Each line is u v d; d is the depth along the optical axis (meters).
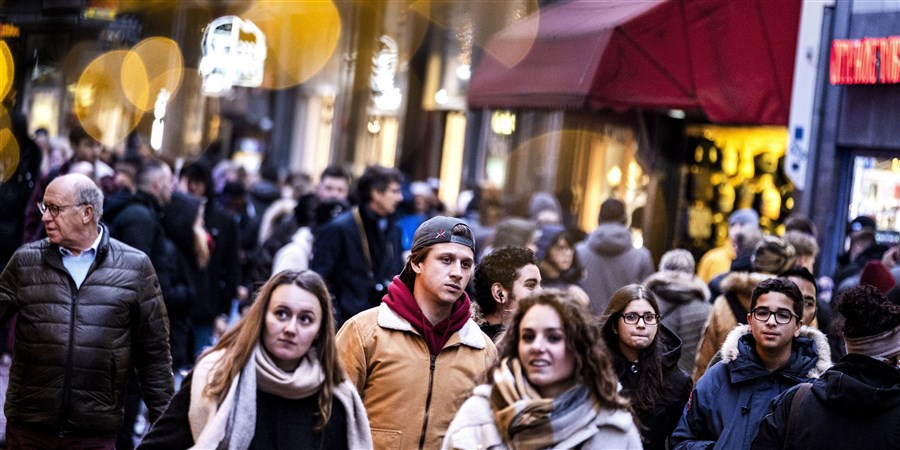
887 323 10.47
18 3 46.28
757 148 27.25
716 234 27.64
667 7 24.02
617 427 8.82
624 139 29.30
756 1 23.48
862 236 21.03
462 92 37.00
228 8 44.41
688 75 24.14
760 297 11.80
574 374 8.83
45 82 46.44
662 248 28.05
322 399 9.07
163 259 18.30
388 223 19.84
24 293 12.48
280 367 9.07
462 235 11.19
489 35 28.69
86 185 12.56
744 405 11.76
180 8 45.94
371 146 42.19
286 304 8.92
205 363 9.06
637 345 12.19
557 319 8.82
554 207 25.06
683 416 12.08
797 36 23.42
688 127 28.03
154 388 12.75
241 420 8.82
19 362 12.54
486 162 35.97
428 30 38.22
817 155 23.78
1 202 23.38
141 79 46.00
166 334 12.90
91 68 45.88
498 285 12.34
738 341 12.01
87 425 12.48
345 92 43.06
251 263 27.27
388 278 18.95
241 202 29.23
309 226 21.64
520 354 8.90
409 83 39.62
